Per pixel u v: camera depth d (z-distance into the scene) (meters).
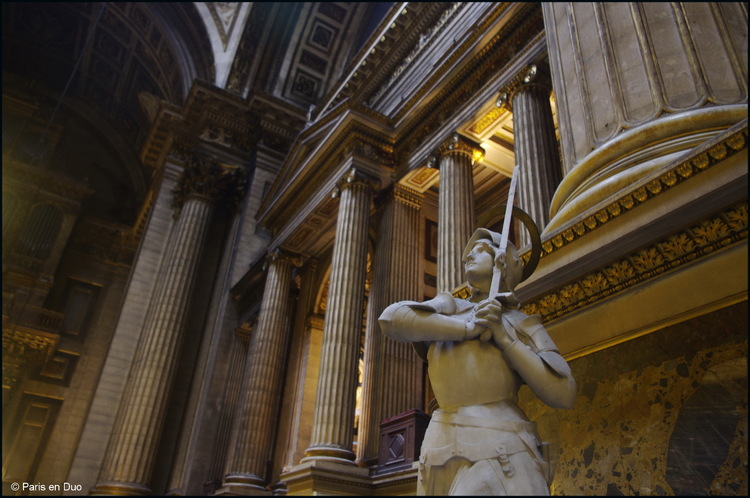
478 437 1.40
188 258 18.62
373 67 16.48
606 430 2.09
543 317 2.58
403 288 11.15
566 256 2.42
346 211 11.41
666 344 2.02
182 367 18.00
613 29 4.17
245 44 23.77
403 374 10.01
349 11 25.25
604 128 3.79
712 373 1.81
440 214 10.11
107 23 27.66
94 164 30.33
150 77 28.72
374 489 7.83
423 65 14.05
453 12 13.53
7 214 24.81
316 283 15.45
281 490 10.92
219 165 20.89
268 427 12.65
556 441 2.30
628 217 2.20
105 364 17.69
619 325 2.22
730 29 3.72
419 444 7.22
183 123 21.48
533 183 7.83
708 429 1.75
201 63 24.39
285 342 14.07
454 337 1.56
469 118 10.35
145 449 15.32
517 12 9.66
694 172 1.99
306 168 13.47
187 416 16.98
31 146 27.69
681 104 3.41
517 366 1.52
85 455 16.48
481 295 1.78
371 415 9.62
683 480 1.75
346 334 10.02
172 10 25.38
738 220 1.86
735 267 1.86
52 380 23.70
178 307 17.66
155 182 23.33
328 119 13.12
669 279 2.07
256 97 21.58
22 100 27.89
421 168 11.53
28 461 21.75
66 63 29.22
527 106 8.71
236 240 19.45
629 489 1.91
